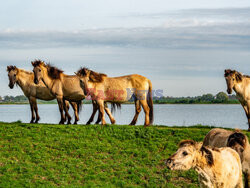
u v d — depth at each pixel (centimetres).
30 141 1430
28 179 1084
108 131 1578
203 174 698
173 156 662
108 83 1700
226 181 720
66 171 1171
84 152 1335
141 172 1191
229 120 4231
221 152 735
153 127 1692
